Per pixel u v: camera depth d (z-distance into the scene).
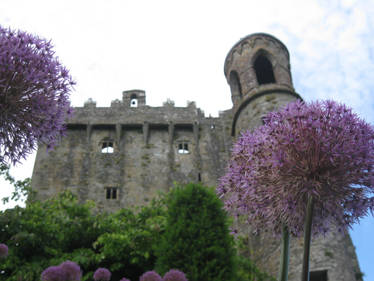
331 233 17.28
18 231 10.95
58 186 22.23
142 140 24.91
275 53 25.86
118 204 21.88
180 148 24.94
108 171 23.22
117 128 24.91
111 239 11.05
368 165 4.89
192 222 9.58
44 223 11.42
